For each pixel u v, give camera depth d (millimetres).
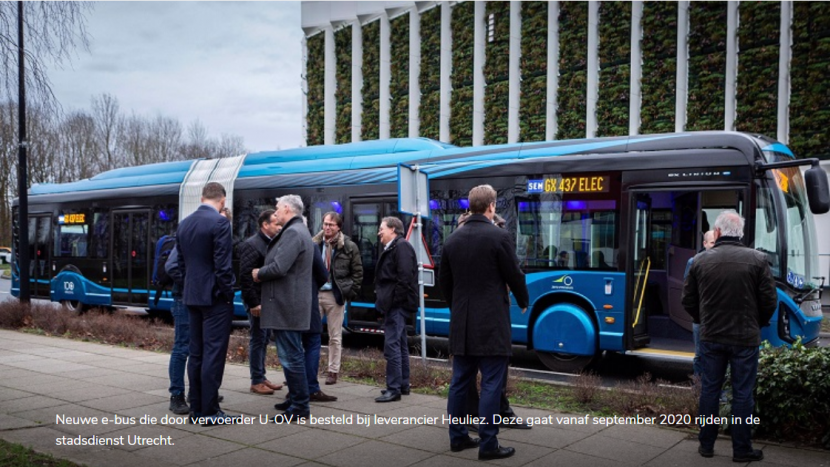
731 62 23500
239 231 13977
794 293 8852
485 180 10820
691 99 24531
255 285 7293
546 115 28828
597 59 27359
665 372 10094
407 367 7555
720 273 5254
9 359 9914
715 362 5320
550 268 10102
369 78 37562
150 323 15133
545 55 29078
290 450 5500
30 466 4852
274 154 13961
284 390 7805
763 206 8828
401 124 35719
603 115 26953
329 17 39469
